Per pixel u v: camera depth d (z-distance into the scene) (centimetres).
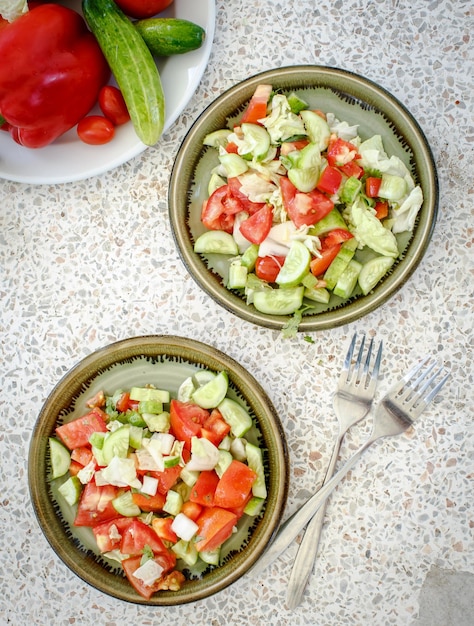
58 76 43
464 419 47
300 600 47
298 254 44
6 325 50
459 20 47
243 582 48
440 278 47
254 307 45
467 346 47
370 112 45
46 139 46
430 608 46
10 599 49
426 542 47
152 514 45
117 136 47
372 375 46
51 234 50
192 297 48
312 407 47
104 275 49
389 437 47
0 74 42
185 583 45
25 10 44
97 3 43
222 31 48
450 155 47
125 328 49
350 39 48
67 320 49
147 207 49
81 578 45
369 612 47
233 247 46
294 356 48
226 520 43
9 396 50
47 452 46
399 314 47
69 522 46
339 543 47
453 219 47
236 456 45
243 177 45
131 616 48
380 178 44
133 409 46
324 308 45
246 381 44
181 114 49
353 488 47
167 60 46
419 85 47
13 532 49
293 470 47
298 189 43
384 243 44
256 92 44
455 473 47
